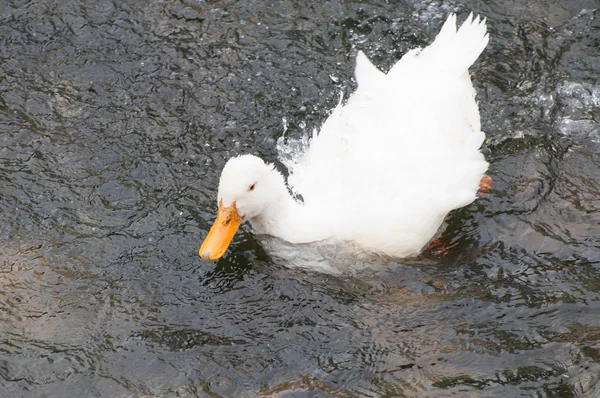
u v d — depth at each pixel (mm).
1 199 9227
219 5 11969
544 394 6863
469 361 7250
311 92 10633
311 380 7168
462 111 9086
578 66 10773
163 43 11367
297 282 8227
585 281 7992
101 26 11617
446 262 8383
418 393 6953
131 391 7137
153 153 9828
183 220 8969
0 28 11594
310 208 8469
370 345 7496
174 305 8000
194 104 10492
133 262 8492
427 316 7770
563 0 11664
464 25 9703
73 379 7266
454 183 8422
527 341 7406
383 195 8273
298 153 9859
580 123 10016
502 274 8172
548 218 8781
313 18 11664
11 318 7883
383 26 11500
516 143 9805
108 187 9398
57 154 9828
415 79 9188
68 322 7844
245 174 8070
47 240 8758
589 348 7250
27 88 10750
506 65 10875
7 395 7117
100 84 10812
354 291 8102
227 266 8438
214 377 7230
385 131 8656
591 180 9234
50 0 12008
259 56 11133
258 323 7793
